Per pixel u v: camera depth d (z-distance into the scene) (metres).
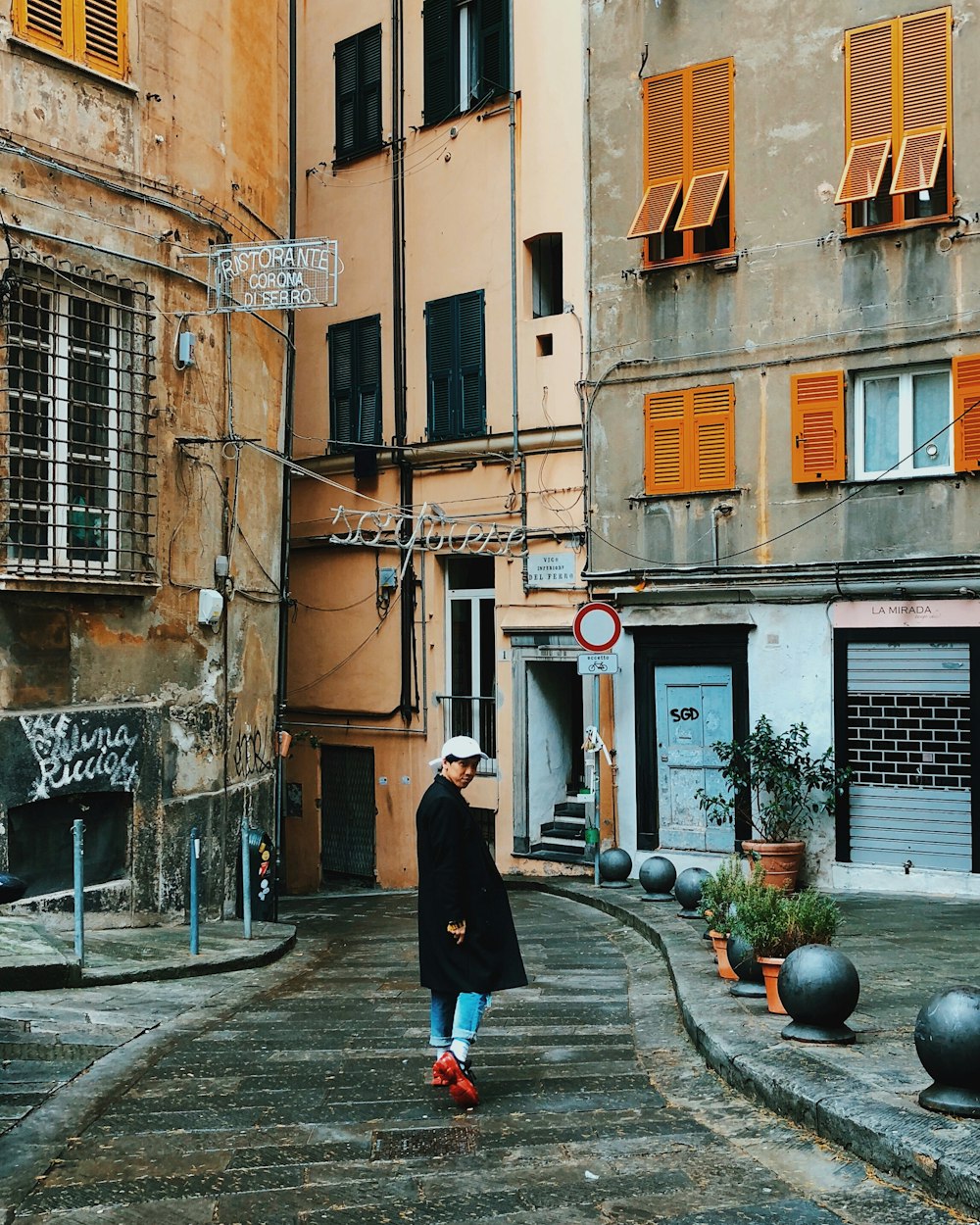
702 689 17.80
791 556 16.91
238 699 16.03
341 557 22.77
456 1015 6.80
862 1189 5.20
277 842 17.33
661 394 18.03
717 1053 7.02
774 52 17.12
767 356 17.12
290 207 18.12
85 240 13.22
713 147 17.58
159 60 14.31
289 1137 6.08
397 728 21.92
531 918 15.23
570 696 20.81
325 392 23.05
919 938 11.66
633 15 18.41
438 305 21.19
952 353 15.75
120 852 13.72
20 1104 6.75
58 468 12.86
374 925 16.16
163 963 11.29
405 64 21.75
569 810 20.22
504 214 20.25
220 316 15.40
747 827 17.30
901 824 15.99
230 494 15.75
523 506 19.89
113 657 13.55
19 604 12.39
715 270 17.56
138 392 13.78
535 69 19.75
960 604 15.60
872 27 16.31
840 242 16.55
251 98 16.38
